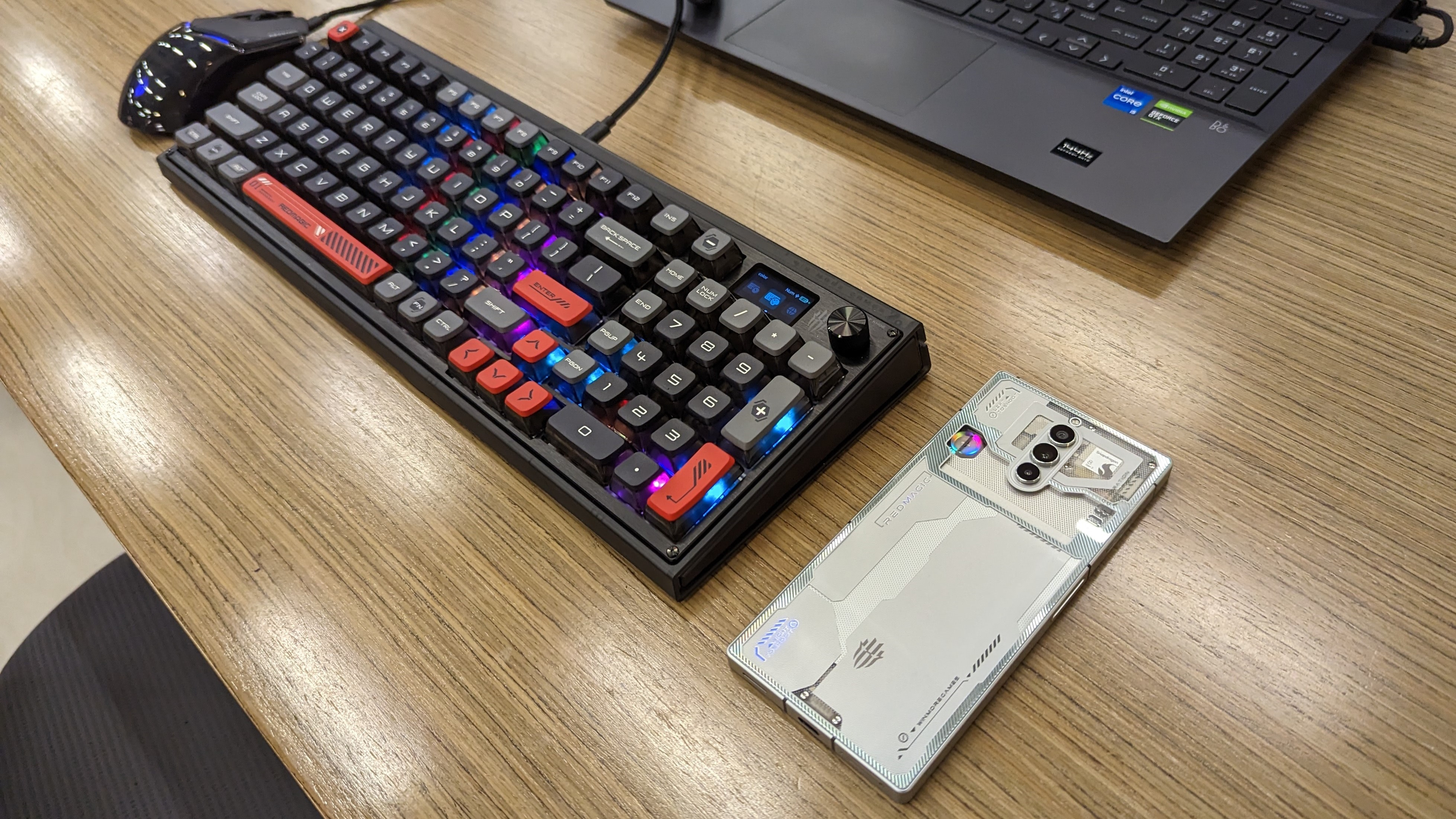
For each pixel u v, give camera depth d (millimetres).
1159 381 539
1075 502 490
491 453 574
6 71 881
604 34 825
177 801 798
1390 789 397
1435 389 513
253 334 656
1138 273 590
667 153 709
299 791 795
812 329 558
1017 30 694
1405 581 451
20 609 1611
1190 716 426
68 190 771
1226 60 625
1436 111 637
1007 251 617
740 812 427
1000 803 415
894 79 696
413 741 466
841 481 532
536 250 609
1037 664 450
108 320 677
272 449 592
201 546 552
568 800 439
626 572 514
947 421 544
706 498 504
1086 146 620
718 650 480
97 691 872
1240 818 398
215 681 868
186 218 739
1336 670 430
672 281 566
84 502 1732
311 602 521
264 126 733
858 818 418
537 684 478
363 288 630
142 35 894
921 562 480
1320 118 646
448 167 663
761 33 759
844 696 443
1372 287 559
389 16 865
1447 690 419
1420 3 659
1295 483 489
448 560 529
